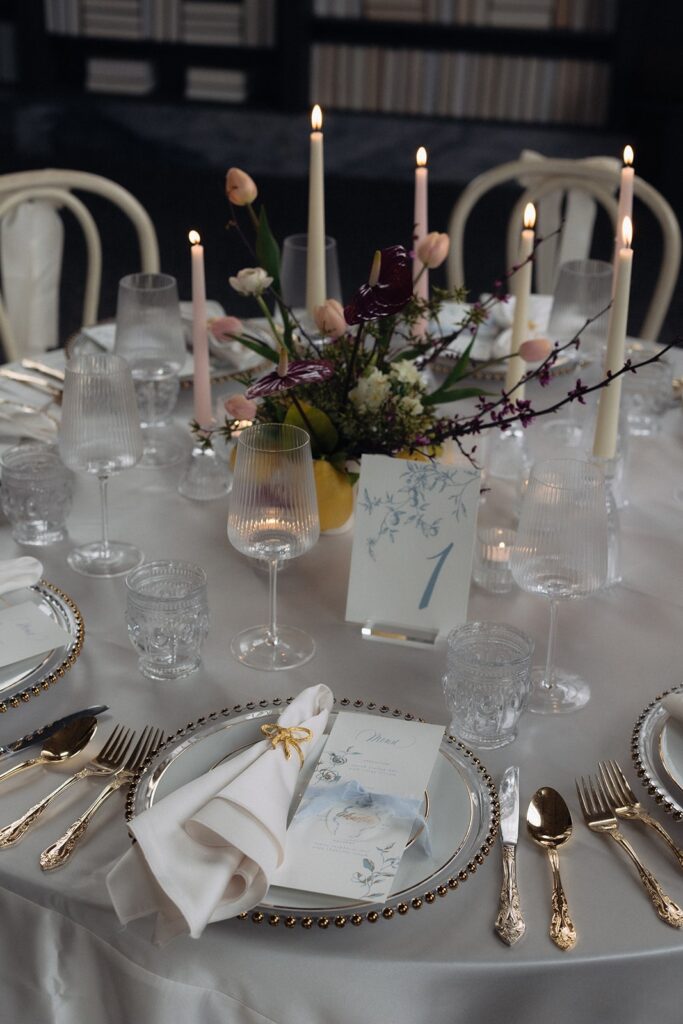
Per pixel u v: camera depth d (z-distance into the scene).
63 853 0.95
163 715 1.13
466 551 1.26
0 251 2.43
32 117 5.48
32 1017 0.98
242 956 0.89
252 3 5.45
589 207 2.56
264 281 1.44
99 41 5.60
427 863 0.94
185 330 1.97
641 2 5.04
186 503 1.56
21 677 1.15
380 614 1.29
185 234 4.88
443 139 5.35
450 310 2.02
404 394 1.39
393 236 4.84
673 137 4.98
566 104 5.38
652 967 0.90
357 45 5.41
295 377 1.22
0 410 1.68
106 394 1.31
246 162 5.29
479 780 1.03
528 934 0.90
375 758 1.03
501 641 1.12
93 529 1.49
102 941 0.92
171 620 1.16
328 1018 0.89
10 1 5.48
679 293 4.58
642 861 0.97
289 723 1.04
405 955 0.88
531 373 1.36
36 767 1.06
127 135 5.44
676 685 1.20
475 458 1.55
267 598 1.35
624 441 1.53
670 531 1.51
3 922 0.96
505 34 5.27
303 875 0.91
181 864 0.88
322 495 1.43
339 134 5.41
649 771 1.05
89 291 2.52
